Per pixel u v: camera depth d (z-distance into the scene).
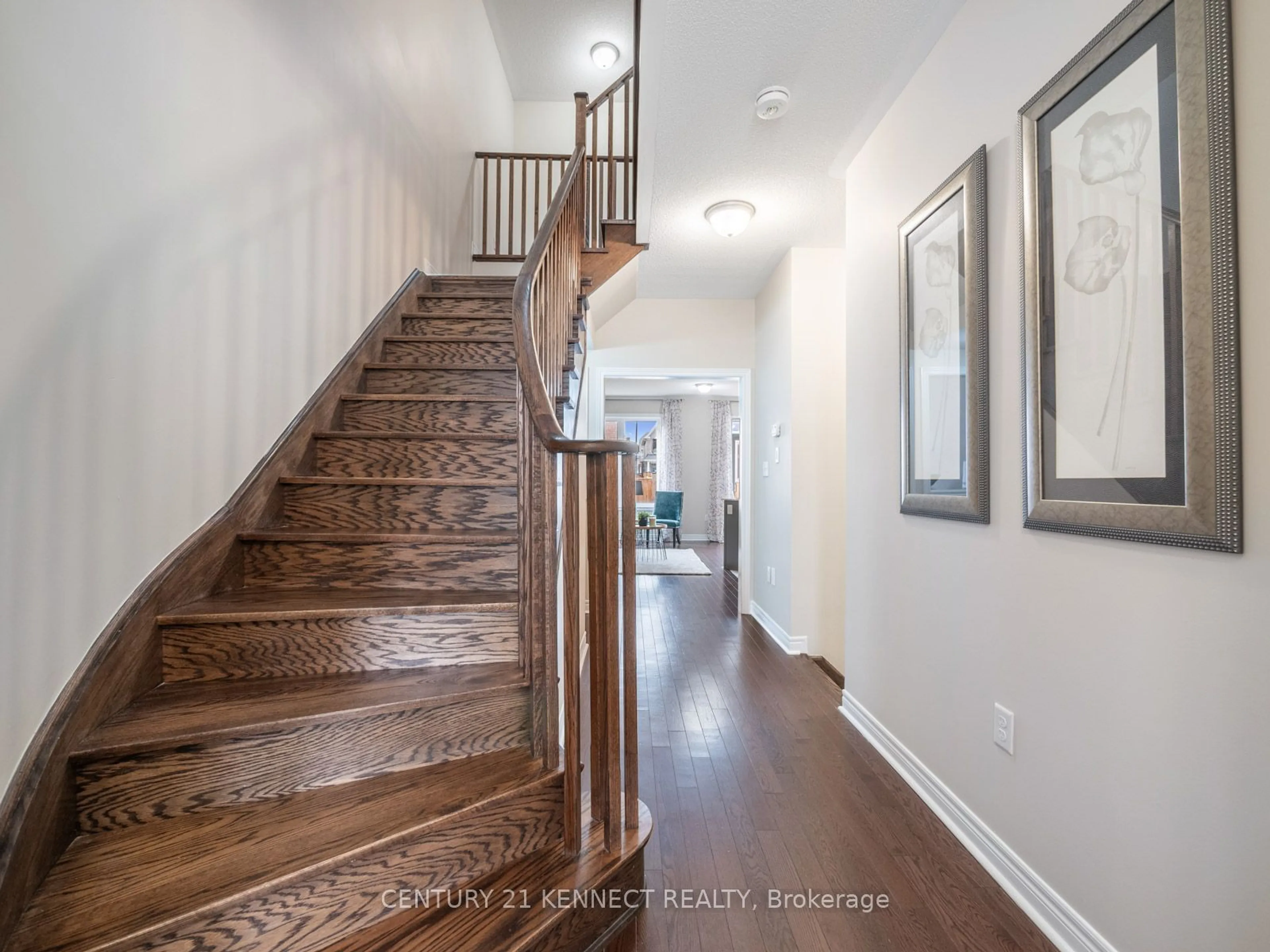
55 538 1.09
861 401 2.48
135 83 1.29
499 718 1.39
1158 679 1.08
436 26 3.37
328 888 1.00
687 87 2.04
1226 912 0.96
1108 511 1.16
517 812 1.24
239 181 1.68
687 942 1.30
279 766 1.18
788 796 1.91
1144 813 1.11
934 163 1.88
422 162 3.16
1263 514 0.90
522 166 4.44
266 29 1.81
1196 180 0.98
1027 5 1.43
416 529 1.91
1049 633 1.36
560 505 1.85
